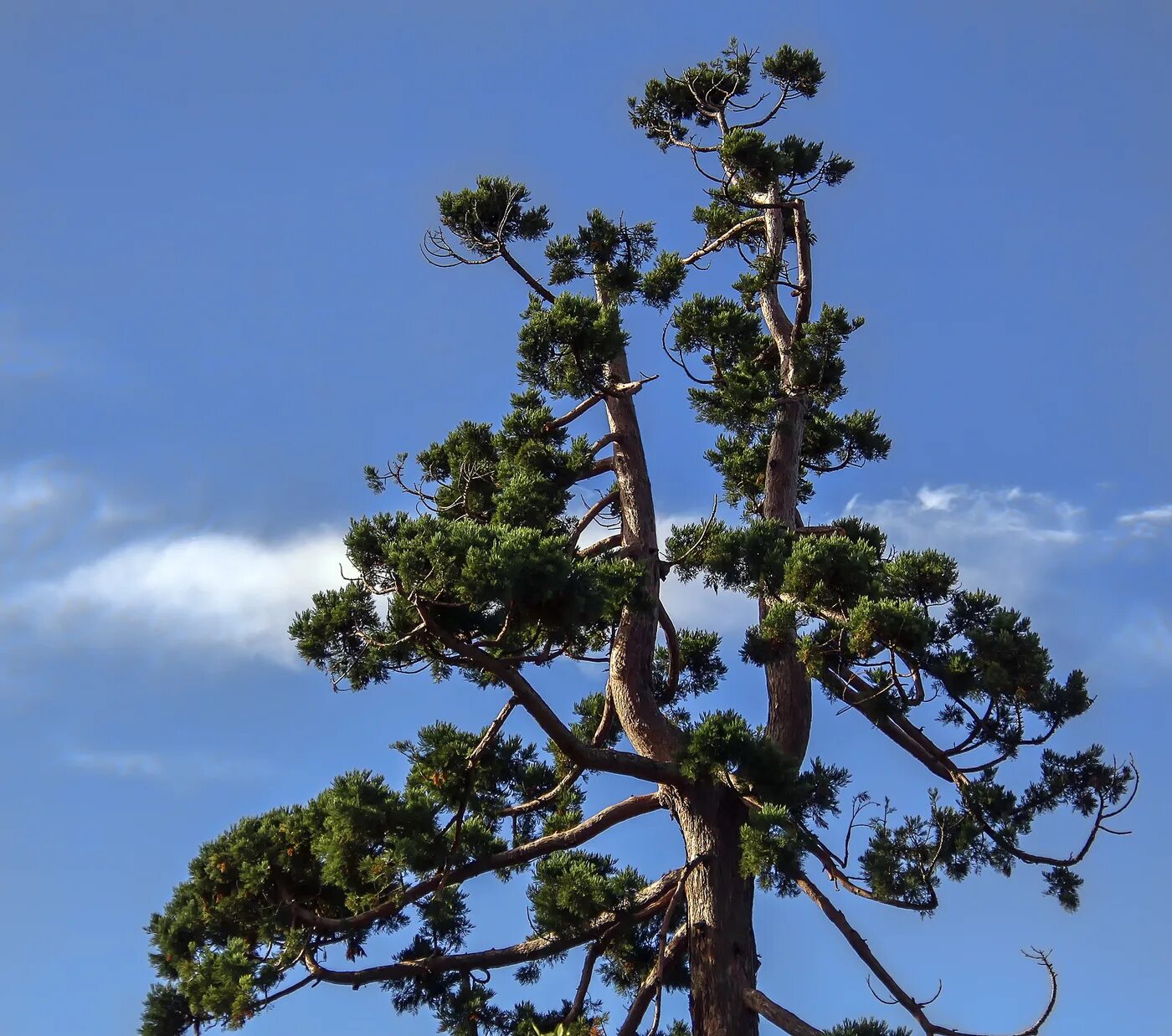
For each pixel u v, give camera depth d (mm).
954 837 17609
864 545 17297
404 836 17625
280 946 17516
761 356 22812
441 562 14008
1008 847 17688
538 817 21266
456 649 14789
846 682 18438
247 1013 16875
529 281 20672
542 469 20531
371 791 17719
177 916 17672
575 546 20094
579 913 18188
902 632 16203
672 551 19844
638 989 20391
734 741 17703
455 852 18219
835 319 21203
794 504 22094
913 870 17266
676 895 18031
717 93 25734
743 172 24094
